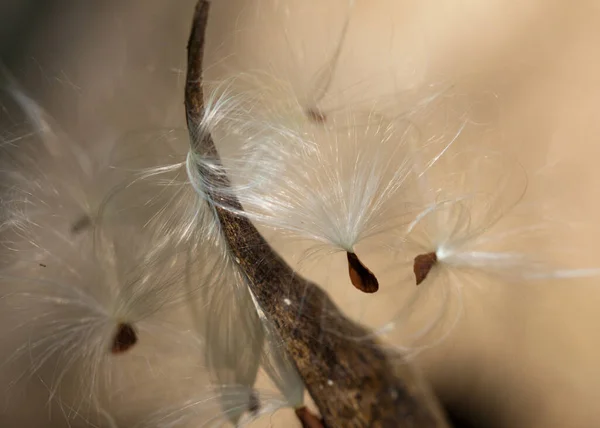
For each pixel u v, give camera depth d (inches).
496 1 13.0
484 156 12.7
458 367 12.4
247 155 12.6
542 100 12.8
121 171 12.9
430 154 12.7
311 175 12.5
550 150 12.7
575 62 12.8
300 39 13.1
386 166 12.6
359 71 13.0
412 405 11.4
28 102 13.2
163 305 12.6
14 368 12.7
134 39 13.4
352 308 12.4
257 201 12.4
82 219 12.9
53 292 12.7
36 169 13.0
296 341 11.7
